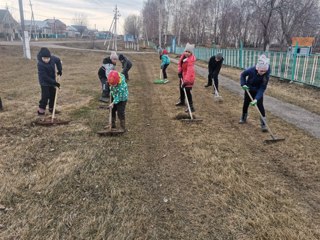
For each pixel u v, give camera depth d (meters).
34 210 3.69
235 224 3.48
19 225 3.41
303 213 3.68
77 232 3.32
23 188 4.18
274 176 4.59
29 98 9.88
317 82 12.67
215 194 4.09
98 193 4.10
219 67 10.73
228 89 12.29
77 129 6.67
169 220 3.56
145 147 5.71
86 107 8.76
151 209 3.76
